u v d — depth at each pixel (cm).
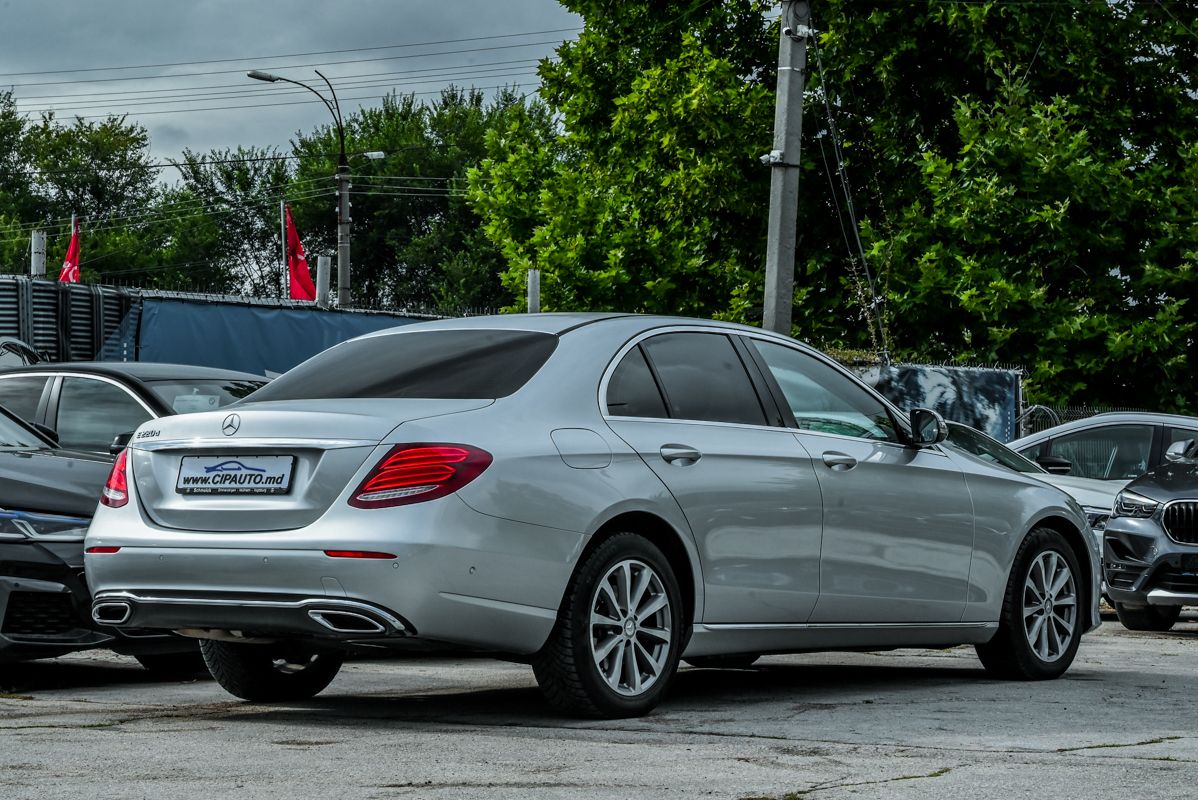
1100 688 1047
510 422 805
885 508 988
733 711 887
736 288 4253
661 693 855
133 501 822
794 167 2664
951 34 4059
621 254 4475
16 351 2155
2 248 11206
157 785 619
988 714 885
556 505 795
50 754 701
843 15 4166
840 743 754
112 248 11456
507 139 5369
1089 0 4166
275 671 929
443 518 755
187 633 816
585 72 4841
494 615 773
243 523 780
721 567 886
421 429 772
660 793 609
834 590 954
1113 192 3862
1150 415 1938
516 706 903
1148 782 646
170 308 2552
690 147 4278
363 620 750
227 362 2631
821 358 1013
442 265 10250
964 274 3844
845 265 4203
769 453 921
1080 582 1149
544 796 601
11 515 998
